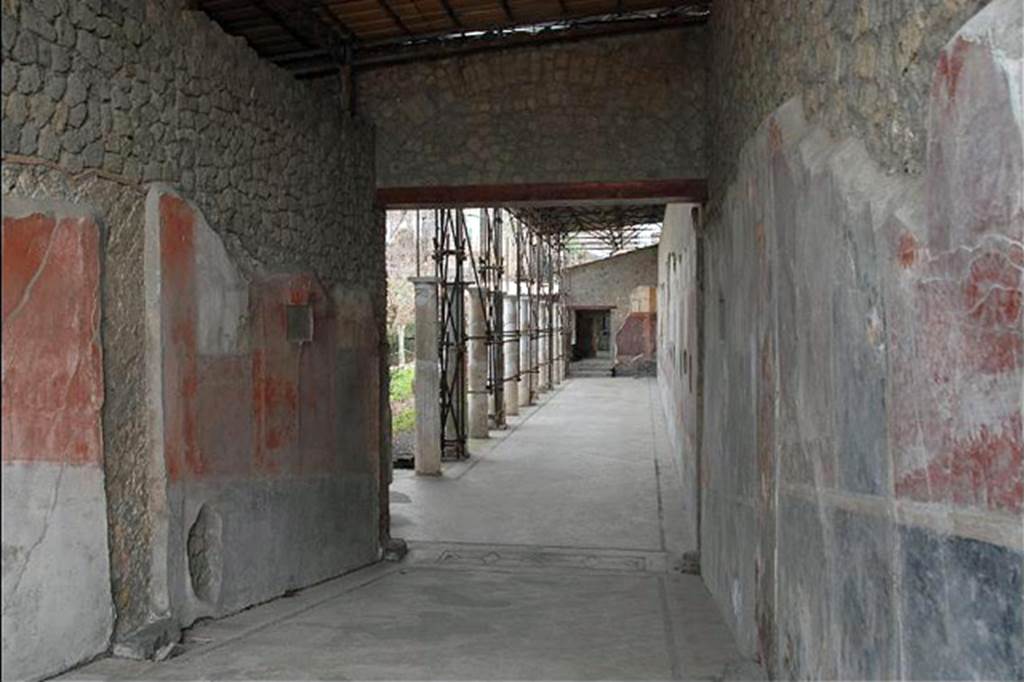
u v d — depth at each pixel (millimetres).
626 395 20391
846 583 2170
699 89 5961
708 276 5605
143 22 3570
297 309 4836
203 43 4020
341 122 5648
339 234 5602
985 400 1479
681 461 8836
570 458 11289
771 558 3166
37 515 2895
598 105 6074
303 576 4910
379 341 6277
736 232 4199
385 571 5730
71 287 3066
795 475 2732
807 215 2549
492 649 3828
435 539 7027
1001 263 1426
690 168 5977
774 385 3098
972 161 1517
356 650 3684
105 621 3201
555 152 6117
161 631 3402
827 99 2549
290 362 4758
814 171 2457
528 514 8023
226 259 4125
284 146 4844
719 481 4855
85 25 3217
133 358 3469
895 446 1837
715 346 5129
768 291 3227
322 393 5168
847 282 2148
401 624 4258
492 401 15062
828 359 2328
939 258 1636
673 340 11469
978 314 1499
